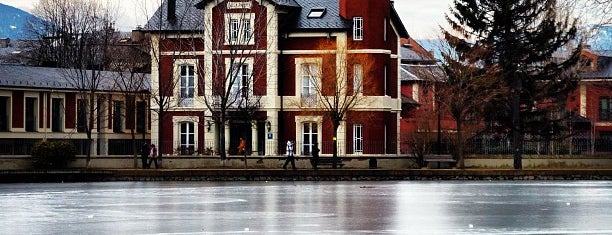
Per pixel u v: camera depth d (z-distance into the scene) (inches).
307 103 3339.1
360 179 2706.7
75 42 4785.9
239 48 3297.2
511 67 3563.0
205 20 3344.0
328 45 3304.6
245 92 3201.3
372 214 1537.9
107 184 2480.3
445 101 3154.5
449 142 3198.8
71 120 3617.1
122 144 3742.6
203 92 3292.3
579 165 3053.6
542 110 3742.6
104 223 1406.3
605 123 4699.8
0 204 1764.3
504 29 3629.4
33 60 4820.4
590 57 4685.0
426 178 2731.3
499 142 3206.2
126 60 4148.6
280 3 3346.5
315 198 1902.1
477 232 1275.8
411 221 1424.7
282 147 3361.2
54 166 2878.9
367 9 3321.9
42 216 1520.7
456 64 3326.8
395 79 3548.2
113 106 3727.9
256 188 2274.9
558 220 1435.8
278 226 1354.6
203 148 3368.6
